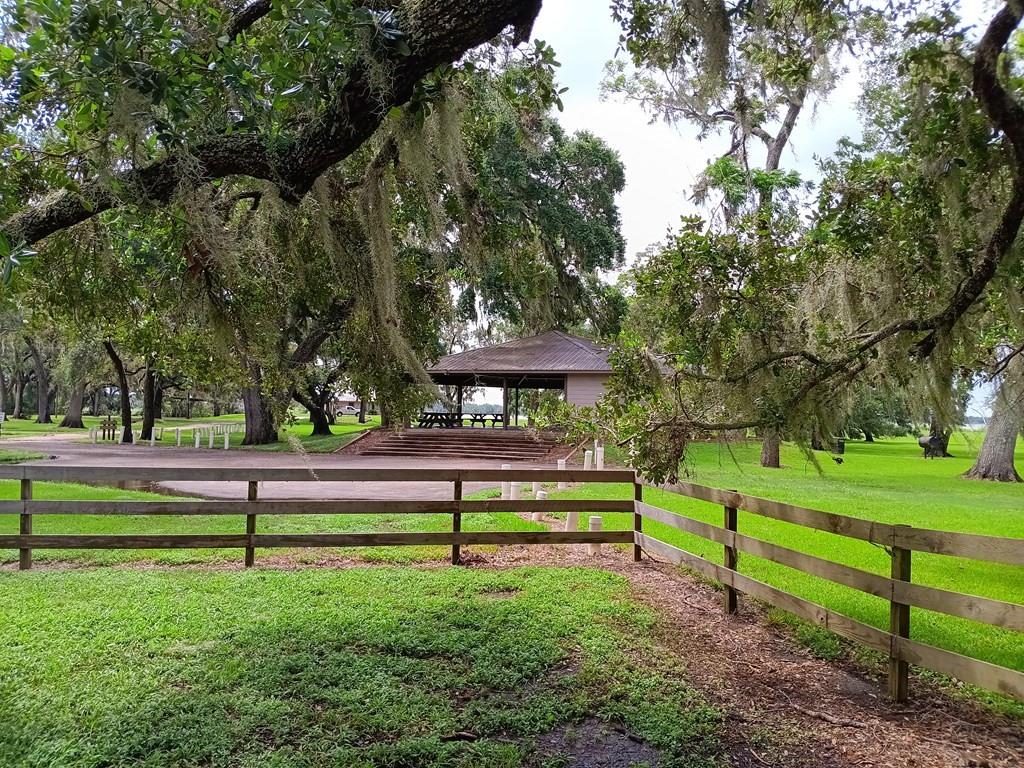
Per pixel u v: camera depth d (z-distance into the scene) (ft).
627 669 14.02
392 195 19.35
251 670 13.37
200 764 10.07
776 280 17.08
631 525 30.89
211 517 31.60
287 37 9.72
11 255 8.06
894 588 12.69
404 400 20.36
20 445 85.15
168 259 16.33
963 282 14.69
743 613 18.10
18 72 8.18
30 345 117.08
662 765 10.42
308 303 23.76
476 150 21.13
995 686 10.74
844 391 17.53
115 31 8.09
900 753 10.93
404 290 20.21
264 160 10.42
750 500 17.17
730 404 16.76
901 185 15.67
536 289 39.65
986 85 12.22
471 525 29.89
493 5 9.14
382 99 9.39
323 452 81.20
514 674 13.53
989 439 60.54
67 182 9.75
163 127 9.43
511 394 102.99
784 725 11.84
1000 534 29.89
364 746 10.69
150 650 14.35
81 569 21.91
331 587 19.62
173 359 20.43
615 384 17.47
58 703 11.84
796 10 14.78
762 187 46.39
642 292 17.93
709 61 13.65
